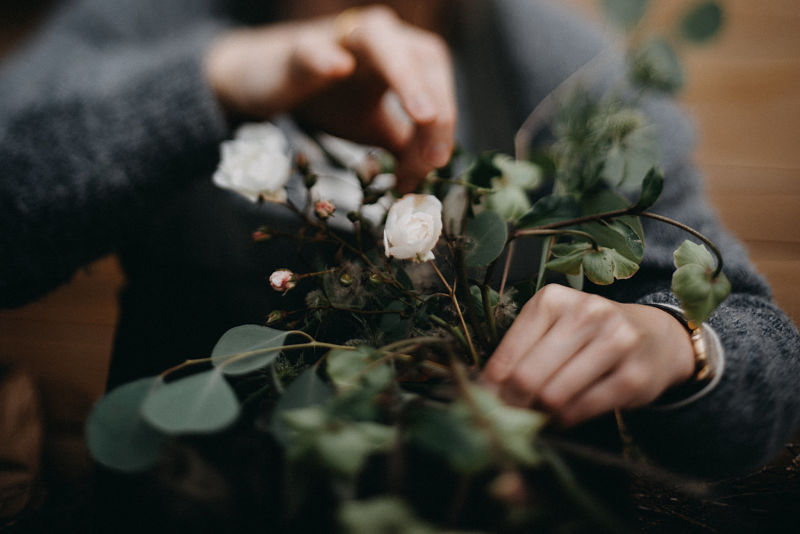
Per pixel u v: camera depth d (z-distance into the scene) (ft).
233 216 2.52
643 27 2.34
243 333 1.75
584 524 1.43
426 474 1.46
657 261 2.27
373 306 1.90
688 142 2.63
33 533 2.78
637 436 1.95
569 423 1.67
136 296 2.65
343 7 3.05
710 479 1.99
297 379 1.64
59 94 2.20
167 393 1.59
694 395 1.90
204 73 2.17
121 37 2.81
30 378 4.48
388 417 1.50
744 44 6.78
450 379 1.62
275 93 2.11
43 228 2.17
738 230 5.25
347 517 1.33
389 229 1.70
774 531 1.84
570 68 2.85
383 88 2.10
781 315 2.23
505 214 1.96
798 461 2.10
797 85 6.48
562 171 2.17
